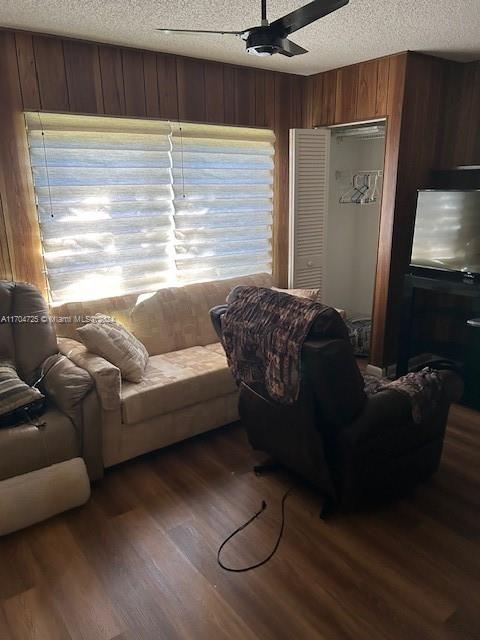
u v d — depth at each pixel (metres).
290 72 3.90
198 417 2.91
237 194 3.83
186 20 2.58
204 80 3.47
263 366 2.08
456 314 3.96
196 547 2.08
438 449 2.46
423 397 2.20
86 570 1.96
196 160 3.53
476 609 1.77
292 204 3.96
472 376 3.31
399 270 3.76
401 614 1.75
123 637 1.67
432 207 3.40
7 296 2.70
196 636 1.67
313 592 1.84
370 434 2.06
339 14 2.53
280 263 4.33
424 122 3.53
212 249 3.78
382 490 2.29
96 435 2.45
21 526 2.16
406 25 2.72
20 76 2.74
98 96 3.03
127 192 3.24
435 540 2.12
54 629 1.70
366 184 4.59
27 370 2.64
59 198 2.98
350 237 4.89
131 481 2.57
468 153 3.73
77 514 2.30
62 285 3.08
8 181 2.81
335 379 1.89
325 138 3.94
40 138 2.85
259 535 2.15
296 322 1.89
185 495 2.45
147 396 2.61
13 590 1.87
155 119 3.30
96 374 2.40
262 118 3.88
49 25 2.62
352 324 4.55
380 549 2.07
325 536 2.15
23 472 2.21
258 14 2.49
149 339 3.26
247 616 1.74
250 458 2.79
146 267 3.44
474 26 2.74
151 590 1.86
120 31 2.75
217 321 2.39
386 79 3.43
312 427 2.07
